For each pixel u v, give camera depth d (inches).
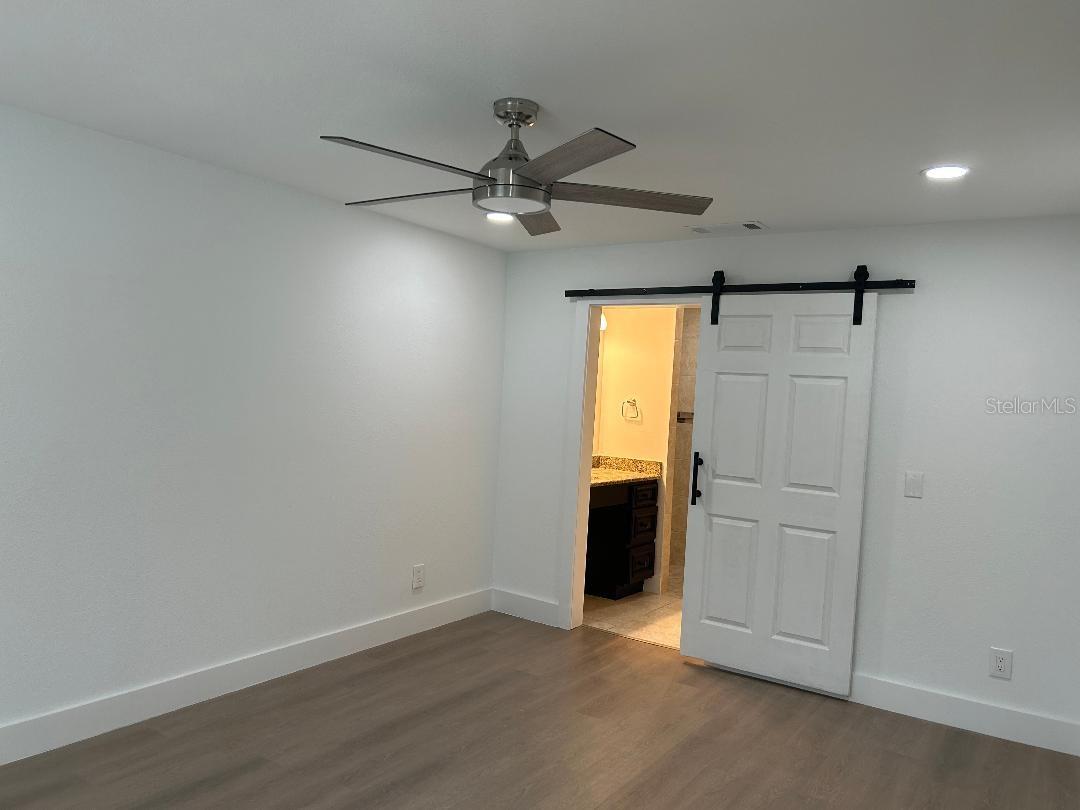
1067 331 133.5
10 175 107.0
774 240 161.6
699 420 167.3
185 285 128.4
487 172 91.6
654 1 68.5
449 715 136.3
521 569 195.8
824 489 153.2
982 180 116.0
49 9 76.2
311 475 152.1
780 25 72.0
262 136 114.5
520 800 109.3
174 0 73.4
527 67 84.3
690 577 167.8
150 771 111.7
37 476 111.8
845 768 123.6
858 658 151.5
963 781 120.9
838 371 151.4
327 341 153.3
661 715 140.8
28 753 112.6
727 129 100.4
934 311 144.6
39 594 113.0
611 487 212.5
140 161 121.2
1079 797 117.2
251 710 133.6
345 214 155.2
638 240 174.4
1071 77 79.7
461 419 187.3
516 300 197.3
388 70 87.4
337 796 108.0
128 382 121.6
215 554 135.9
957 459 142.3
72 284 114.2
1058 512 133.9
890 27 71.2
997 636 138.7
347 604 161.8
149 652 127.2
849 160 110.6
